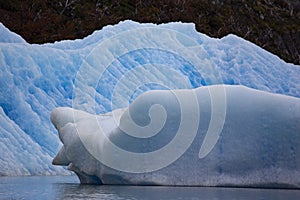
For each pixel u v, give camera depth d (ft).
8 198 67.15
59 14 327.26
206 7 372.17
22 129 148.05
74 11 329.52
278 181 82.84
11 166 131.03
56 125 103.50
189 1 369.30
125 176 88.79
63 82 165.99
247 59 193.77
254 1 414.21
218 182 84.64
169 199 64.80
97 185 91.25
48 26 313.94
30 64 157.99
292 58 393.91
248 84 187.93
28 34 304.50
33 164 135.54
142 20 335.06
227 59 193.36
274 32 397.19
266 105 85.10
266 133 84.17
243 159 84.07
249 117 84.99
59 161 101.65
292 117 84.02
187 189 79.66
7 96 149.07
